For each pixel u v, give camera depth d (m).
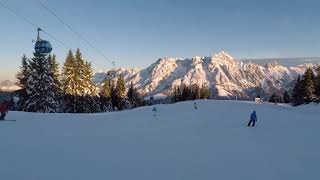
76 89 69.69
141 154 14.66
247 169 12.41
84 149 15.23
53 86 60.28
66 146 15.75
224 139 20.55
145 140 19.03
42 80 58.72
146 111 52.22
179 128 26.67
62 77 70.25
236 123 32.28
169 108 61.78
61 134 20.03
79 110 69.81
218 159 14.13
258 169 12.48
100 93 87.12
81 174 10.79
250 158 14.60
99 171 11.29
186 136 21.53
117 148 15.93
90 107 72.31
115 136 20.36
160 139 19.67
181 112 49.75
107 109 85.12
